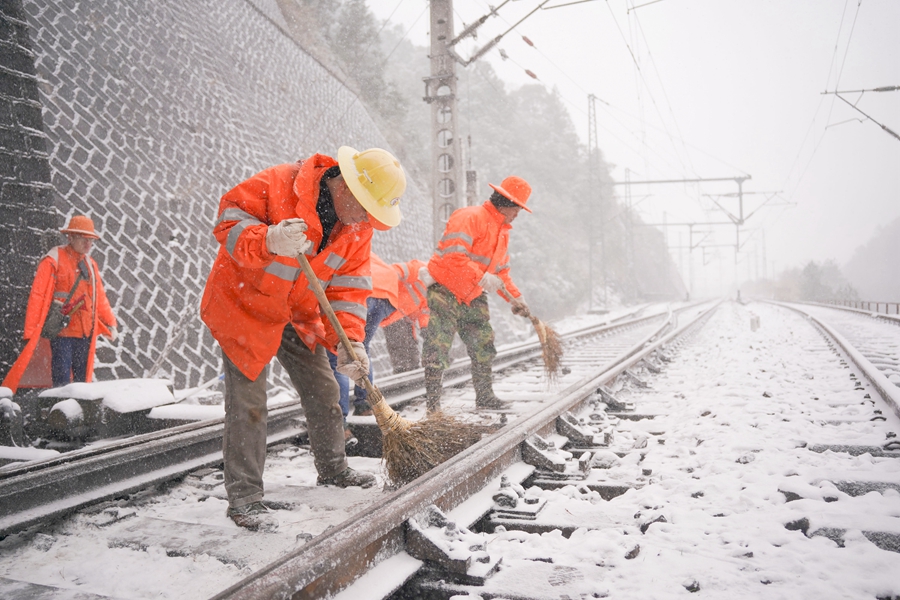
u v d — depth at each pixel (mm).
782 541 2252
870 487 2803
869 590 1860
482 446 2982
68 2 12508
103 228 9414
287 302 2736
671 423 4434
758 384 5836
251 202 2553
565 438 3895
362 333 2994
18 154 5445
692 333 14672
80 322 5586
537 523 2535
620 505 2742
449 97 12484
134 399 4164
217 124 14469
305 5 31406
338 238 2822
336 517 2674
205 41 16828
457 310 4918
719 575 1978
